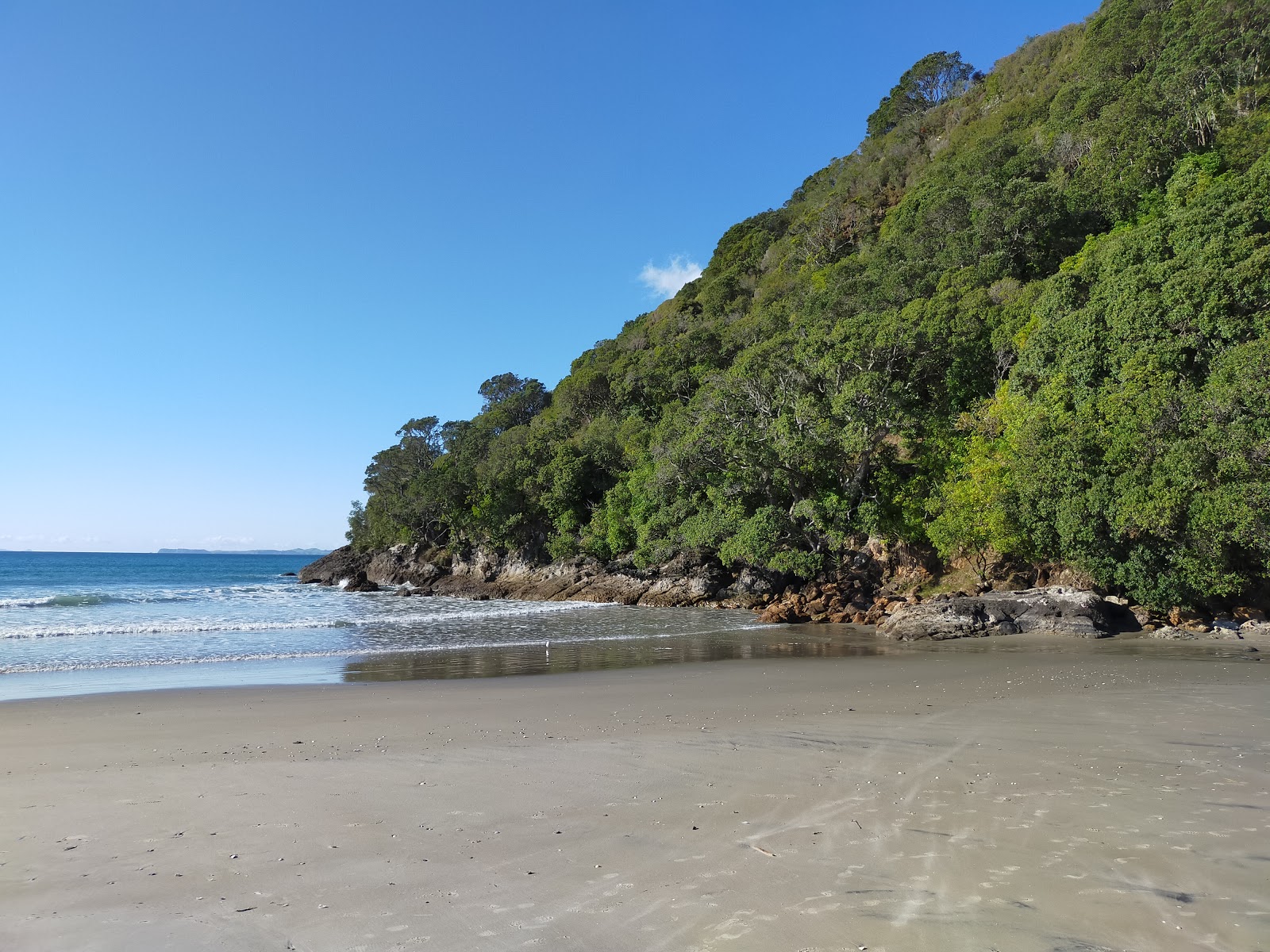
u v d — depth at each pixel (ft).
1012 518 94.73
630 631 94.53
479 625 102.63
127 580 256.73
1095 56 208.54
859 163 304.30
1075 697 41.63
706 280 333.42
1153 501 76.84
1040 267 157.69
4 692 49.32
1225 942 13.60
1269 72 157.79
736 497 136.67
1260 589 84.89
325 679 55.83
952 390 132.98
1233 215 95.20
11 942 14.48
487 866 18.12
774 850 18.72
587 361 339.98
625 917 15.16
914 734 32.53
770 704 41.81
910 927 14.38
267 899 16.44
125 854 19.36
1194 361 87.71
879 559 124.26
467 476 208.95
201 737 34.58
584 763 28.32
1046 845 18.66
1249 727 33.14
